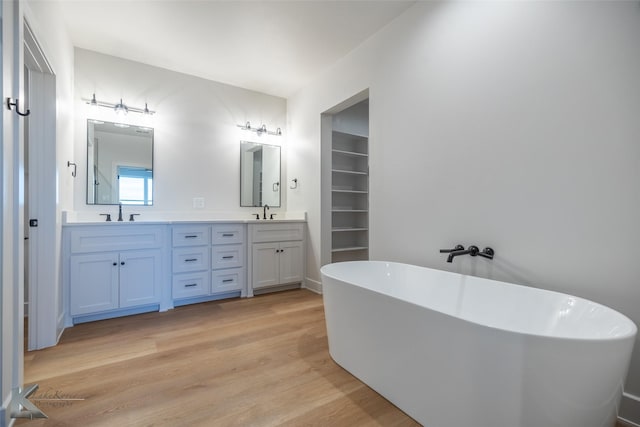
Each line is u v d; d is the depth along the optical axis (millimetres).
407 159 2375
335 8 2316
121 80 2986
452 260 2035
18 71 1302
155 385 1578
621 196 1351
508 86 1753
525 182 1682
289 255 3518
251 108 3770
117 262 2529
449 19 2068
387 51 2537
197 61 3082
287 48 2871
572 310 1357
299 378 1660
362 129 4367
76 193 2750
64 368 1740
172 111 3256
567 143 1517
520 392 1000
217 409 1392
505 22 1768
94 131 2850
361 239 4223
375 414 1375
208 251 3018
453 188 2051
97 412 1359
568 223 1517
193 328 2367
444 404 1209
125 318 2576
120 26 2496
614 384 1002
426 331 1270
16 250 1276
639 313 1305
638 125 1305
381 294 1474
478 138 1905
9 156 1210
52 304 2018
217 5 2260
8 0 1215
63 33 2293
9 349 1206
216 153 3518
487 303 1690
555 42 1559
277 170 3951
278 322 2510
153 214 3129
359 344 1633
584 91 1458
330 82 3213
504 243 1777
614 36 1367
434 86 2172
